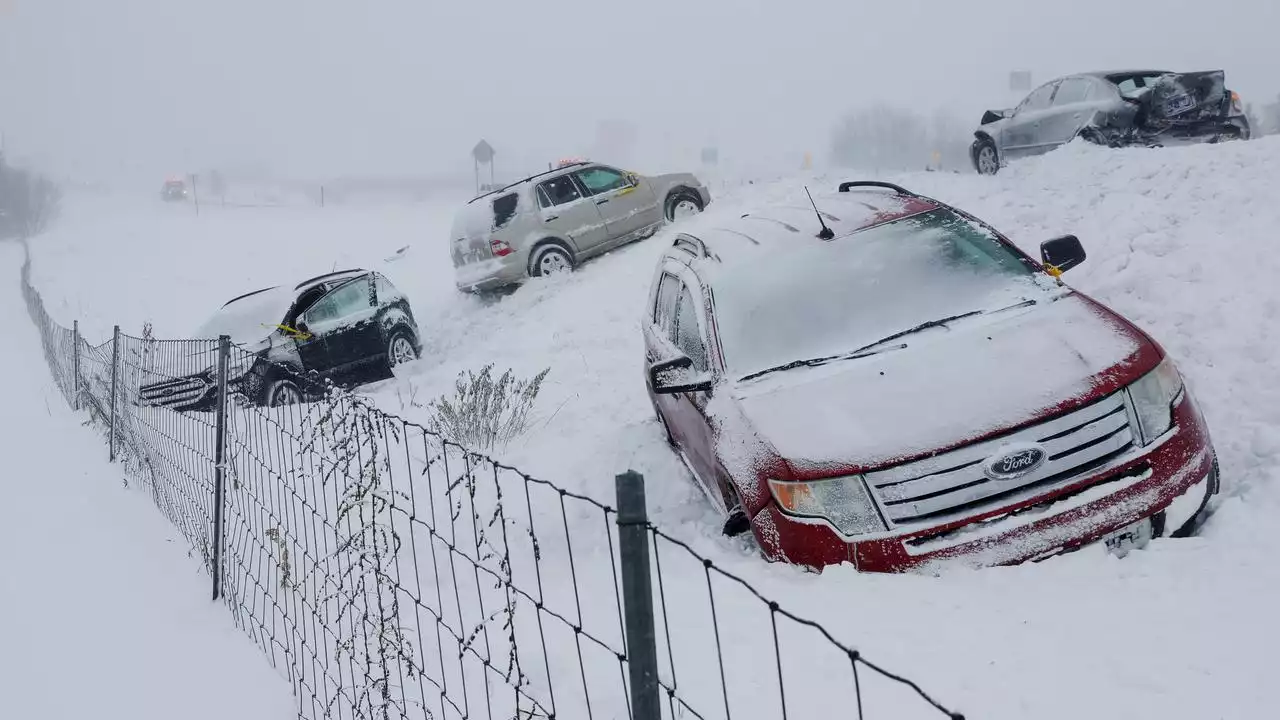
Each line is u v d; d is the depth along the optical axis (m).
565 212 15.38
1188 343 6.66
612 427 8.41
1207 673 3.42
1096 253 8.20
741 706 3.72
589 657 4.42
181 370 10.34
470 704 4.16
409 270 26.78
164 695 4.91
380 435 4.61
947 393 4.85
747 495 4.98
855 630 4.12
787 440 4.90
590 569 5.70
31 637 5.84
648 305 7.78
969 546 4.46
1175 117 13.27
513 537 6.55
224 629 5.60
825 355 5.49
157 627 5.77
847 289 5.83
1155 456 4.59
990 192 10.77
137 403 8.75
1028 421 4.58
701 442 6.00
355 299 13.22
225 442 6.26
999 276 5.73
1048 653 3.71
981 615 4.07
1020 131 14.97
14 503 9.00
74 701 4.98
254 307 12.69
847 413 4.93
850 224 6.37
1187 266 7.32
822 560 4.66
